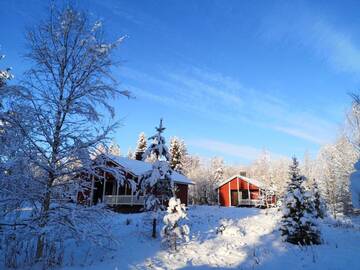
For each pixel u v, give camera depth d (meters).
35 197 10.15
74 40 11.15
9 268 8.99
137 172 28.00
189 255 11.88
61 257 10.14
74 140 10.69
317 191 24.77
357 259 10.54
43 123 10.27
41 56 10.75
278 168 51.12
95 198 29.27
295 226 13.69
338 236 15.94
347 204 37.34
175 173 36.03
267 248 12.84
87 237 9.66
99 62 11.34
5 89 10.02
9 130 9.70
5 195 9.66
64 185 10.84
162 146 15.94
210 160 86.56
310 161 61.41
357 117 29.17
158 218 14.95
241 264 10.62
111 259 10.74
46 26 10.95
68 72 10.98
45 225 9.75
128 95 11.84
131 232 15.42
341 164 34.53
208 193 54.56
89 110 11.07
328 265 9.93
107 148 11.36
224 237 15.18
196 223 19.28
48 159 10.41
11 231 9.30
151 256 11.53
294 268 9.87
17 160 9.39
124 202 28.22
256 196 49.62
